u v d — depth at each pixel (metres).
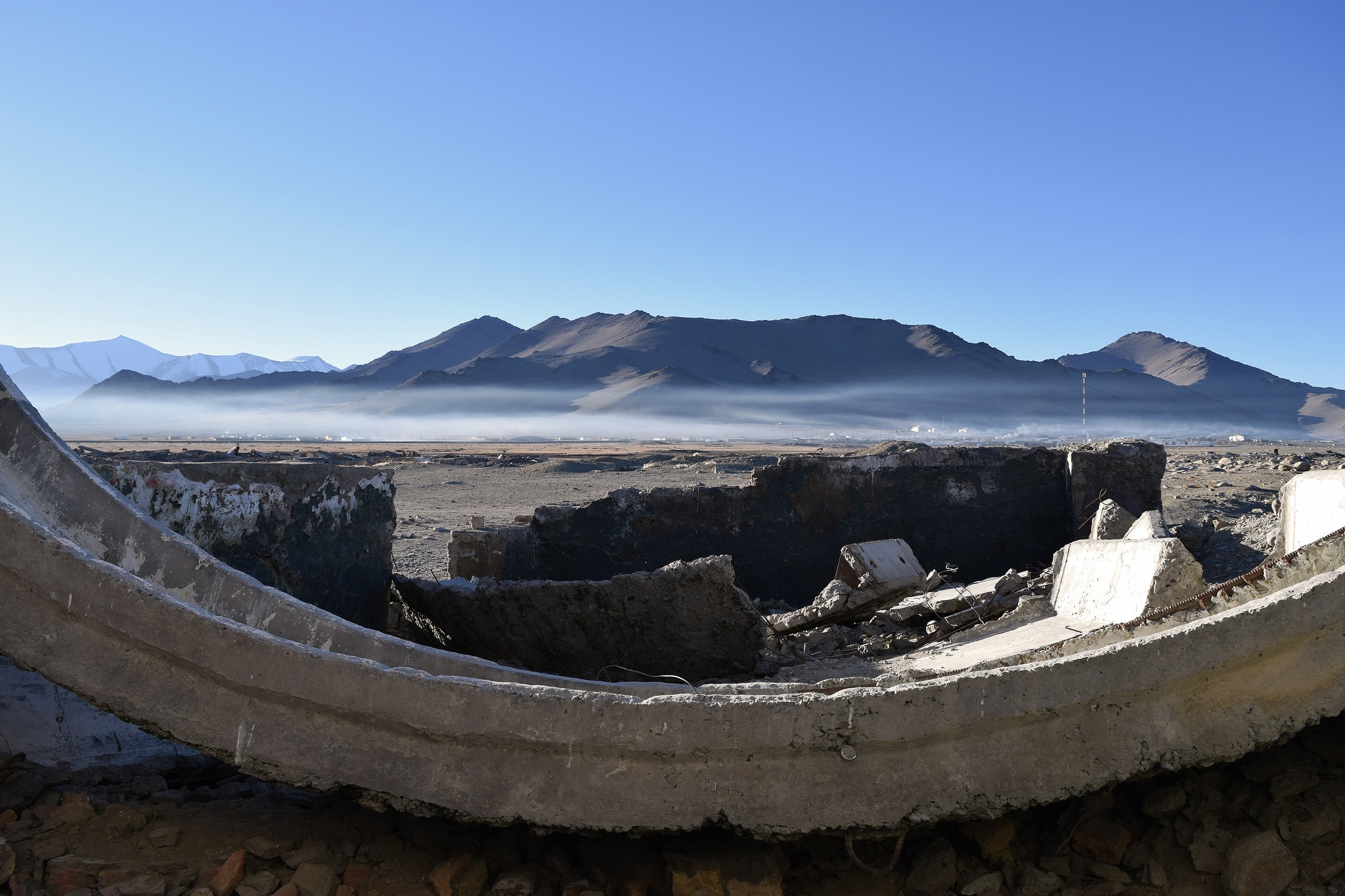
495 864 3.60
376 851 3.59
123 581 3.51
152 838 3.53
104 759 4.36
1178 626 3.81
